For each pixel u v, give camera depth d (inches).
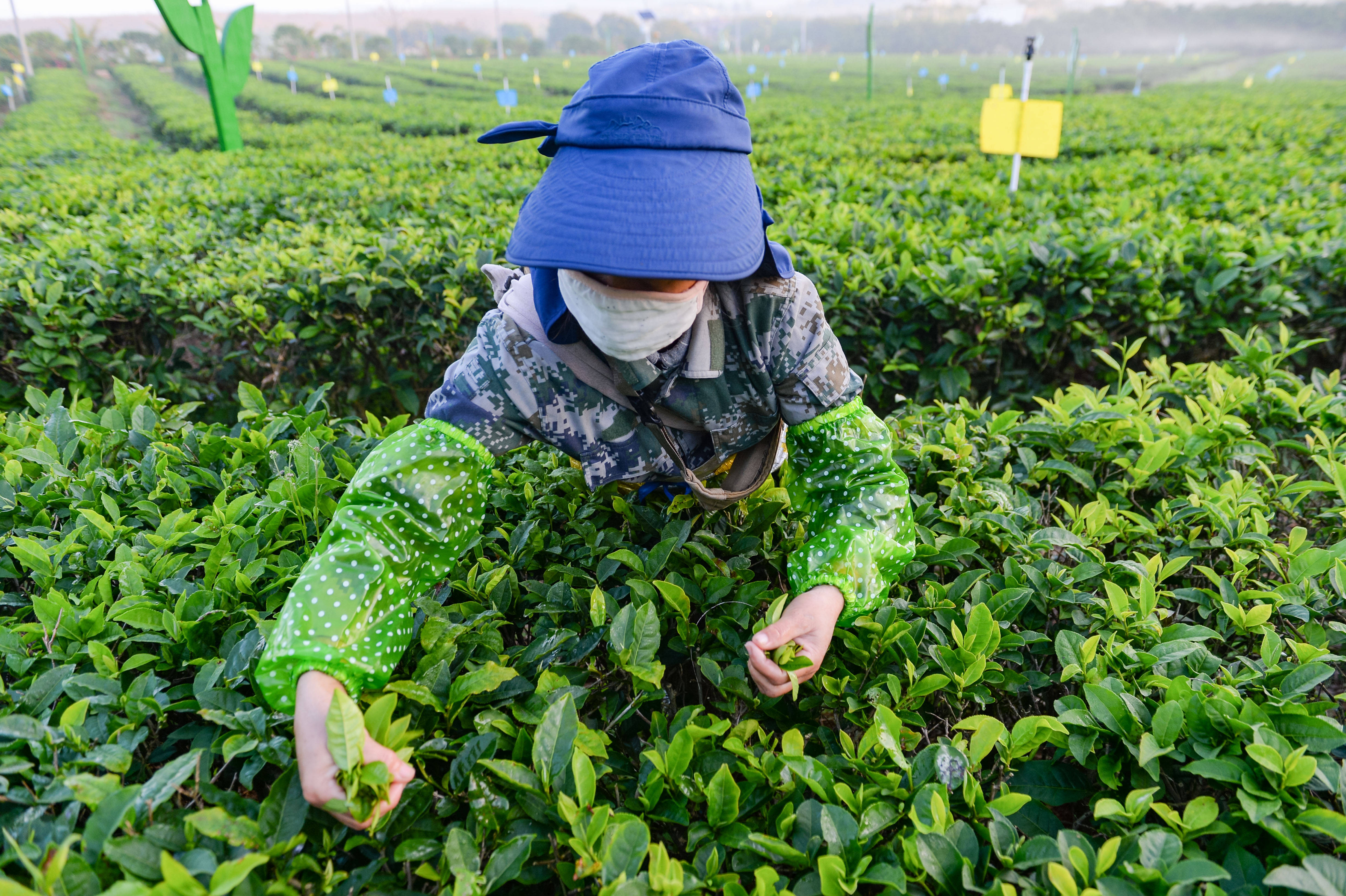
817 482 73.7
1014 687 67.9
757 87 700.7
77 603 73.8
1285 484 98.4
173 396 186.9
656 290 55.6
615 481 79.7
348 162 391.2
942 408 114.0
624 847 50.1
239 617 73.6
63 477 95.1
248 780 55.6
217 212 257.8
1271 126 470.3
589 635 71.0
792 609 65.1
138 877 47.0
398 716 63.2
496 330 65.7
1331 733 57.2
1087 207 232.2
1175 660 67.4
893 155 413.1
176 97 1224.8
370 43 4847.4
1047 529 82.7
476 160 392.2
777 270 62.9
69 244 198.7
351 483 64.4
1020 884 50.7
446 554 65.2
